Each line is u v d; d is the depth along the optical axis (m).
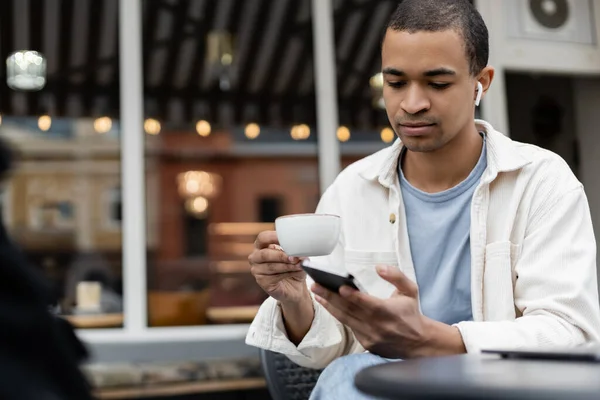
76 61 6.32
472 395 0.60
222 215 8.56
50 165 7.69
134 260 3.61
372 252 1.44
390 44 1.28
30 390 0.64
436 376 0.68
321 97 3.95
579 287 1.25
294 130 7.34
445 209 1.41
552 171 1.38
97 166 7.75
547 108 3.76
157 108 7.05
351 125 5.26
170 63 6.54
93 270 7.39
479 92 1.38
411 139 1.31
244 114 7.36
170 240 8.29
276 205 8.66
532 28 3.44
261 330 1.36
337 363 1.14
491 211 1.39
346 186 1.52
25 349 0.66
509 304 1.34
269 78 6.88
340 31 4.59
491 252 1.36
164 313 3.77
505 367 0.75
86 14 5.80
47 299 0.71
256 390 3.28
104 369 3.20
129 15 3.77
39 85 6.39
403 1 1.32
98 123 6.98
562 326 1.20
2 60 6.22
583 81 3.75
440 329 1.04
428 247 1.42
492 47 3.37
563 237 1.32
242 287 6.86
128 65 3.75
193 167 8.39
